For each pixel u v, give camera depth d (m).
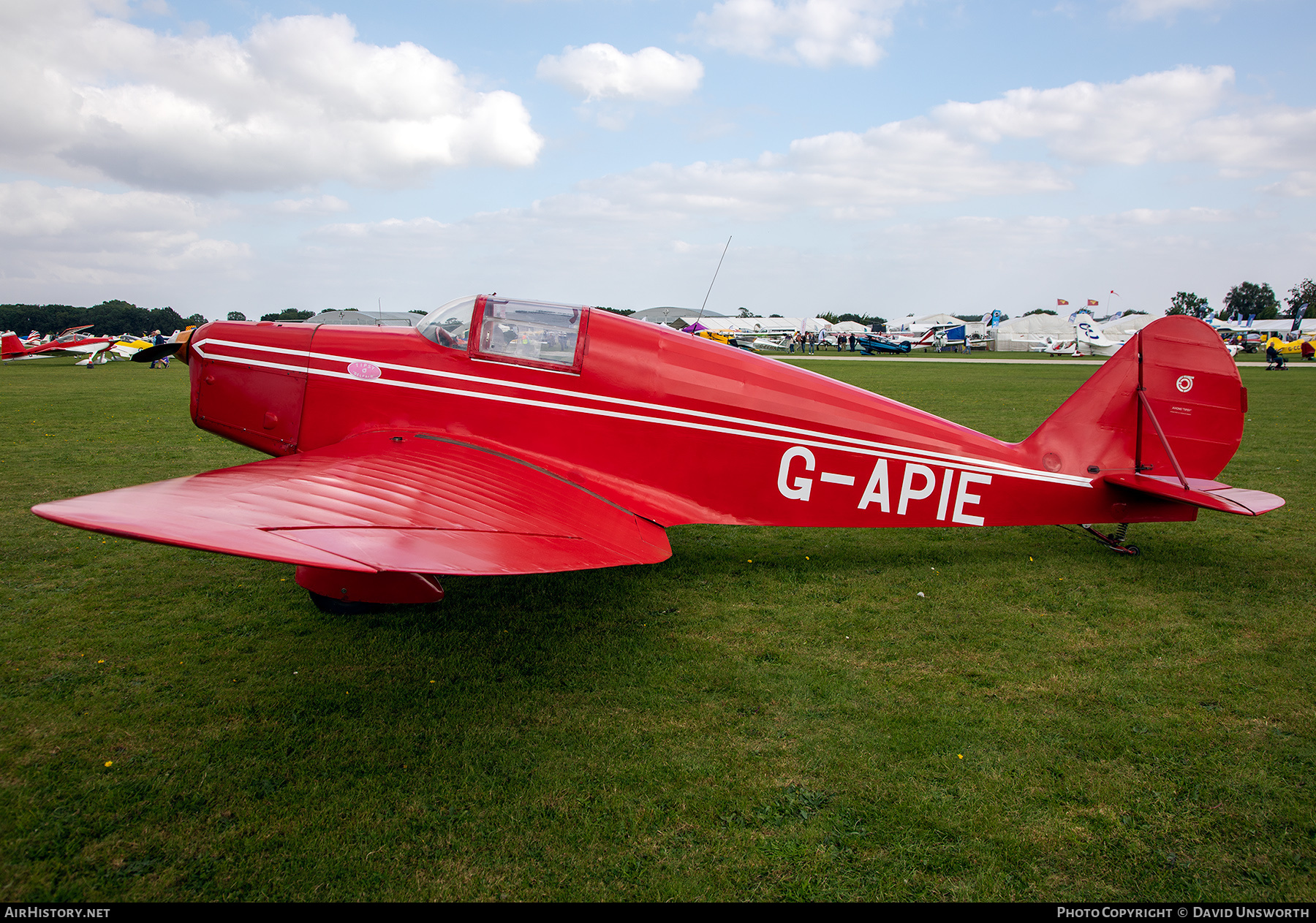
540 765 3.15
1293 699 3.79
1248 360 46.81
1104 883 2.56
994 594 5.34
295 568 5.65
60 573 5.38
